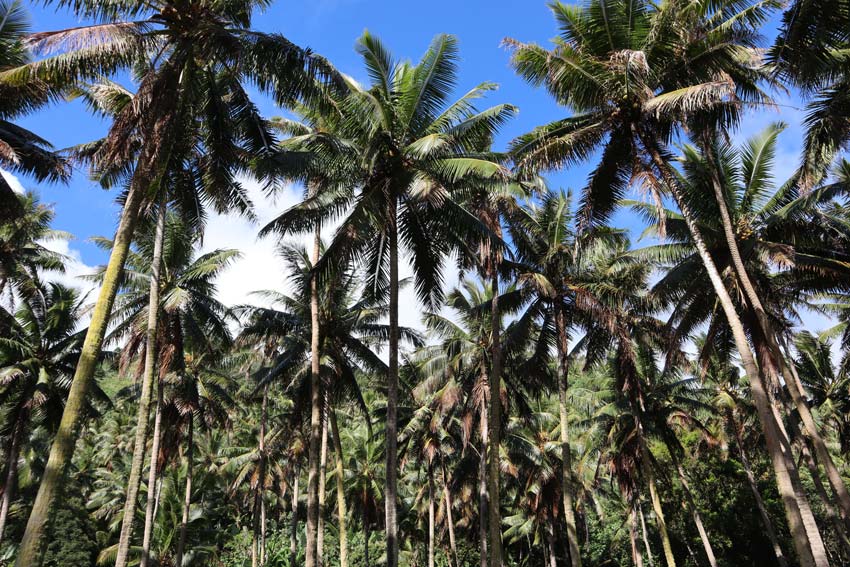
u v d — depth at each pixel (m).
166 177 15.21
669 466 38.00
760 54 13.89
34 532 8.80
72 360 26.34
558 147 15.58
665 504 38.41
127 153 12.17
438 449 33.25
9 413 25.86
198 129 14.96
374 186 15.83
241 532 50.66
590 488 41.47
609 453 34.97
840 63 12.55
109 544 38.25
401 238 17.25
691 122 15.25
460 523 43.81
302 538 48.28
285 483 44.38
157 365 21.95
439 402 28.55
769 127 18.89
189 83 12.55
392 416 15.27
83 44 10.48
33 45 10.17
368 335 25.44
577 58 15.11
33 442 38.03
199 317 23.17
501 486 40.00
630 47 15.20
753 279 20.31
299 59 12.34
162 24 12.02
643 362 29.64
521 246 21.78
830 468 16.81
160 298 21.56
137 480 15.04
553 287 20.94
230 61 13.09
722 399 30.97
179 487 39.50
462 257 18.84
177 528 36.81
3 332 24.78
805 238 19.50
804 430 32.56
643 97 14.44
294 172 15.55
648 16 14.91
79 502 38.53
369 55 15.68
